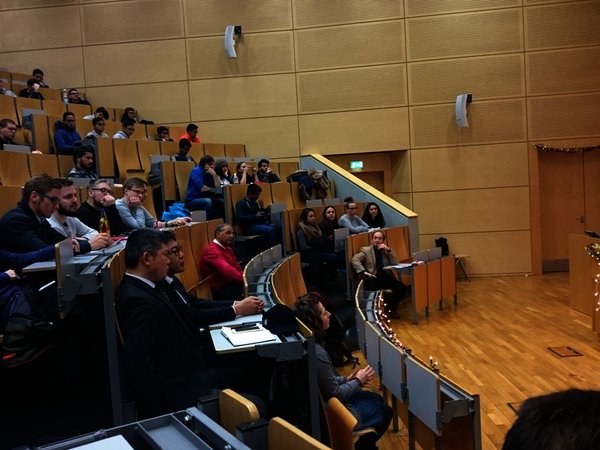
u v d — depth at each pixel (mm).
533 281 6000
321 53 6461
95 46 6543
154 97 6547
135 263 1691
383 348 2117
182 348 1694
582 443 361
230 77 6512
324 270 4719
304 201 5695
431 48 6363
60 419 1731
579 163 6422
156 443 771
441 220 6477
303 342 1569
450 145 6410
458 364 3305
